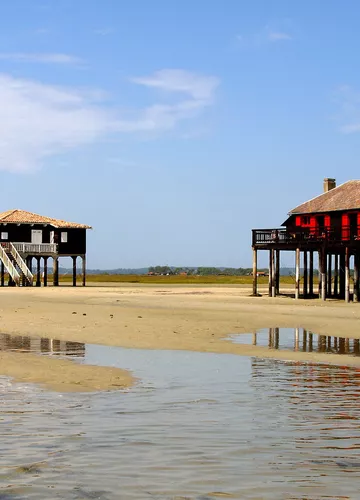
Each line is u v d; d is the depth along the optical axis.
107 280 147.38
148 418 14.86
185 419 14.80
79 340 31.67
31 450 12.12
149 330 35.97
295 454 12.10
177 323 39.91
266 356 27.03
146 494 9.89
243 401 17.02
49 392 17.89
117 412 15.45
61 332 34.53
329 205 72.94
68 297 64.88
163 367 23.27
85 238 98.94
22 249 93.94
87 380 19.92
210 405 16.42
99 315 43.81
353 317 47.00
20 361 23.22
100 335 33.53
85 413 15.30
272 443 12.83
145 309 50.03
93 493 9.91
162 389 18.69
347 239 66.81
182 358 26.00
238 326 39.88
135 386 19.11
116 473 10.84
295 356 27.06
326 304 61.75
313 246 68.94
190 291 84.56
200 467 11.22
